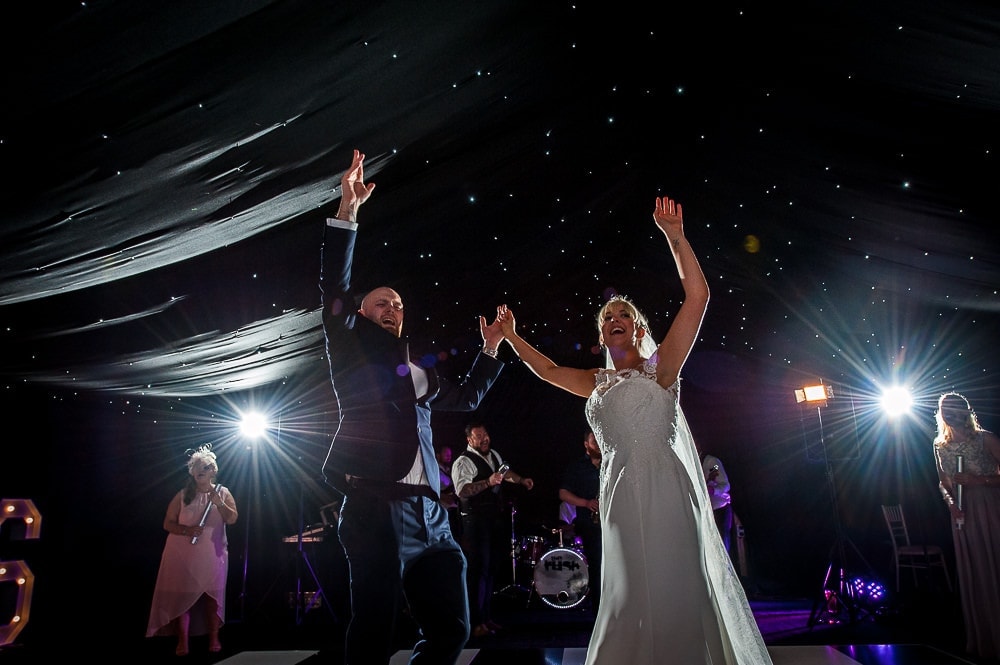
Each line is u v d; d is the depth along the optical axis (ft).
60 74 6.78
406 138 12.74
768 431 31.07
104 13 6.26
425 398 8.43
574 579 23.48
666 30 14.29
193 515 17.15
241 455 30.25
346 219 8.04
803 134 15.66
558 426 34.27
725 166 19.13
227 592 27.81
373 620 7.00
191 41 7.22
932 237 16.98
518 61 12.72
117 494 24.81
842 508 27.45
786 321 26.73
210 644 17.02
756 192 19.34
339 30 8.49
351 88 10.02
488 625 18.81
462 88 12.28
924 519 25.71
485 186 17.16
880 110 13.25
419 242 18.17
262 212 12.32
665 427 7.73
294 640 18.70
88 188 8.97
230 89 8.36
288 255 14.88
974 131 12.48
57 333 14.39
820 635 16.49
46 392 20.77
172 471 26.76
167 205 10.41
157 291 13.92
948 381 24.20
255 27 7.57
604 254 27.61
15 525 20.68
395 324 8.55
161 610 16.37
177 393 22.86
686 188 21.47
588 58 14.33
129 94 7.54
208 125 8.82
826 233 19.49
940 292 20.61
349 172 8.32
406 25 9.38
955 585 21.77
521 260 23.77
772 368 30.50
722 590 7.77
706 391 32.53
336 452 7.63
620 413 7.84
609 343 8.84
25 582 19.27
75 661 16.42
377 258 17.84
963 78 11.05
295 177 11.65
